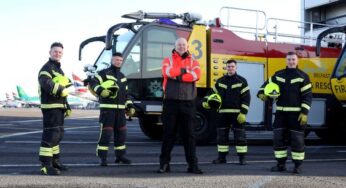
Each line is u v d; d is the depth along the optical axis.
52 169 6.27
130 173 6.51
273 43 12.32
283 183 5.75
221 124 7.94
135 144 11.46
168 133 6.55
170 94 6.47
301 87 6.76
